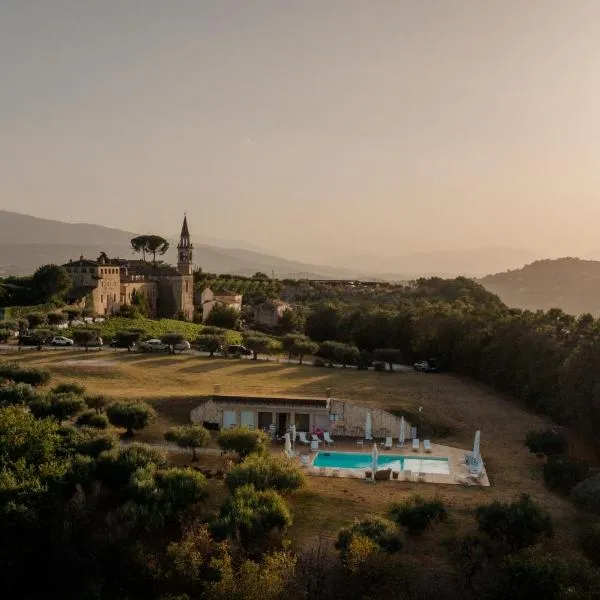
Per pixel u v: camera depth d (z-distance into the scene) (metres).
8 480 44.56
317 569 38.31
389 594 37.19
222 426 68.12
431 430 69.06
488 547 40.84
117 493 47.44
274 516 41.69
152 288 164.88
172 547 40.03
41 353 94.56
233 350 108.50
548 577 35.31
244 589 35.53
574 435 71.00
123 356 96.44
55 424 54.75
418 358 116.12
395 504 45.91
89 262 144.88
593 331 74.50
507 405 83.25
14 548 41.28
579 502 48.66
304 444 65.00
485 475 56.09
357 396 77.38
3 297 128.38
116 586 39.88
